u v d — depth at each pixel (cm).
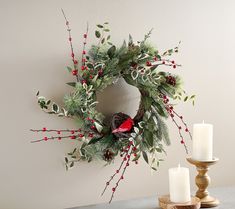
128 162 184
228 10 210
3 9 166
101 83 171
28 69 171
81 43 180
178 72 199
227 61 210
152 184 196
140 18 190
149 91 174
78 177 180
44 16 173
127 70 175
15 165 169
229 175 213
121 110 186
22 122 170
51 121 175
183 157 202
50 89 174
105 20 184
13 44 168
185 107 201
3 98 167
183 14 199
